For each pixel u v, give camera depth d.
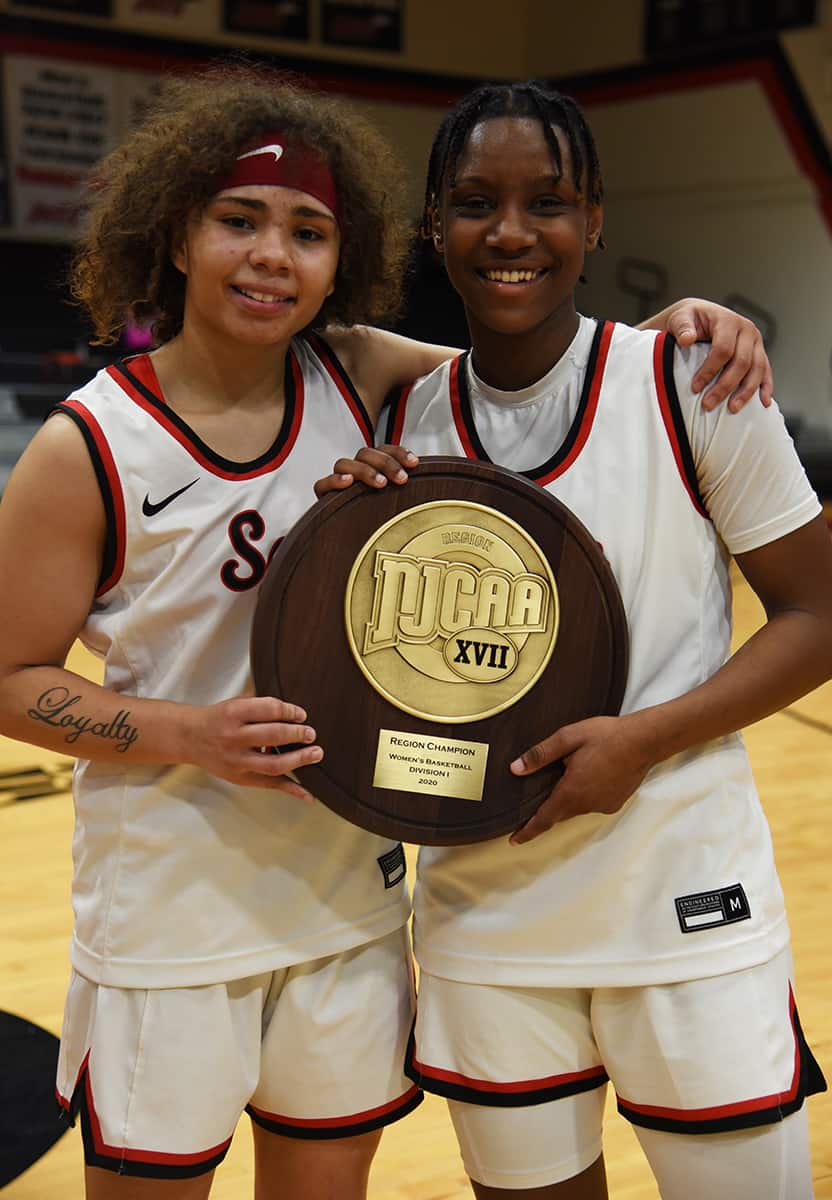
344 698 1.27
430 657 1.28
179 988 1.31
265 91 1.31
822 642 1.27
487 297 1.30
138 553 1.29
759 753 4.02
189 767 1.32
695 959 1.28
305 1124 1.40
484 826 1.28
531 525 1.27
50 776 3.77
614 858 1.29
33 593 1.26
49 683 1.27
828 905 2.89
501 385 1.37
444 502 1.28
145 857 1.32
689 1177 1.29
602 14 10.87
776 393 10.08
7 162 9.81
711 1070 1.26
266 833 1.33
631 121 10.90
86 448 1.26
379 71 11.15
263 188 1.26
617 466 1.31
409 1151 2.04
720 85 10.09
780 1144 1.26
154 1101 1.31
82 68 10.01
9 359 9.42
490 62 11.55
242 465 1.32
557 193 1.27
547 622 1.28
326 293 1.34
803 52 9.45
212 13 10.41
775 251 9.91
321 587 1.27
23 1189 1.93
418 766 1.28
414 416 1.42
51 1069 2.22
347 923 1.37
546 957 1.30
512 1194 1.36
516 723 1.28
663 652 1.31
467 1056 1.34
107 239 1.37
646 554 1.31
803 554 1.27
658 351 1.32
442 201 1.34
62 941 2.70
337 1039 1.37
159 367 1.33
